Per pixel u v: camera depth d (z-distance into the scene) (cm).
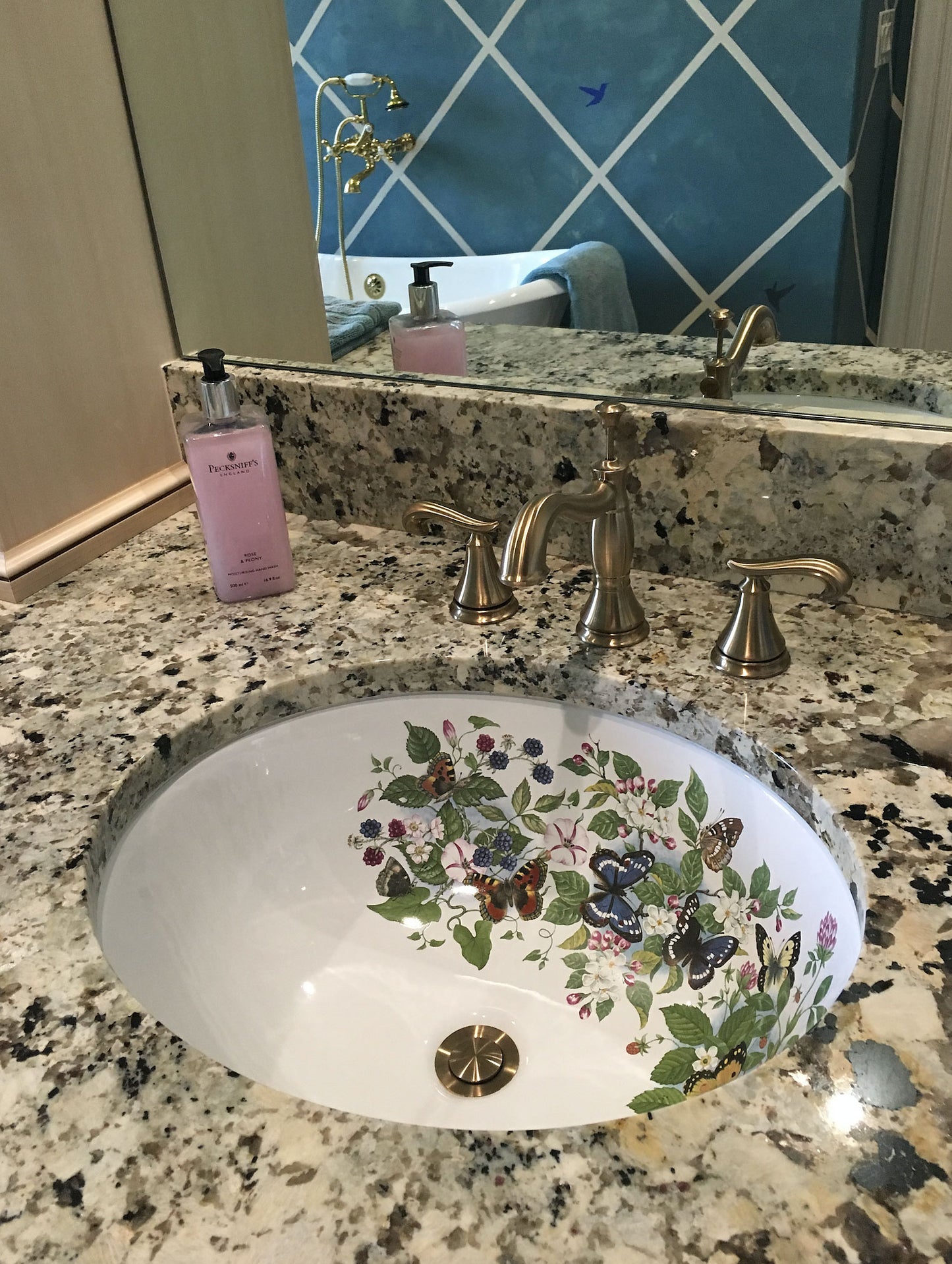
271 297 84
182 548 88
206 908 64
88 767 61
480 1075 61
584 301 73
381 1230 35
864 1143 37
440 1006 66
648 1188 36
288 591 79
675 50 65
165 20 78
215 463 73
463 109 73
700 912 63
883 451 64
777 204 65
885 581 68
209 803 66
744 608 63
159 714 65
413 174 76
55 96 76
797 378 68
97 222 82
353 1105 58
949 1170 36
